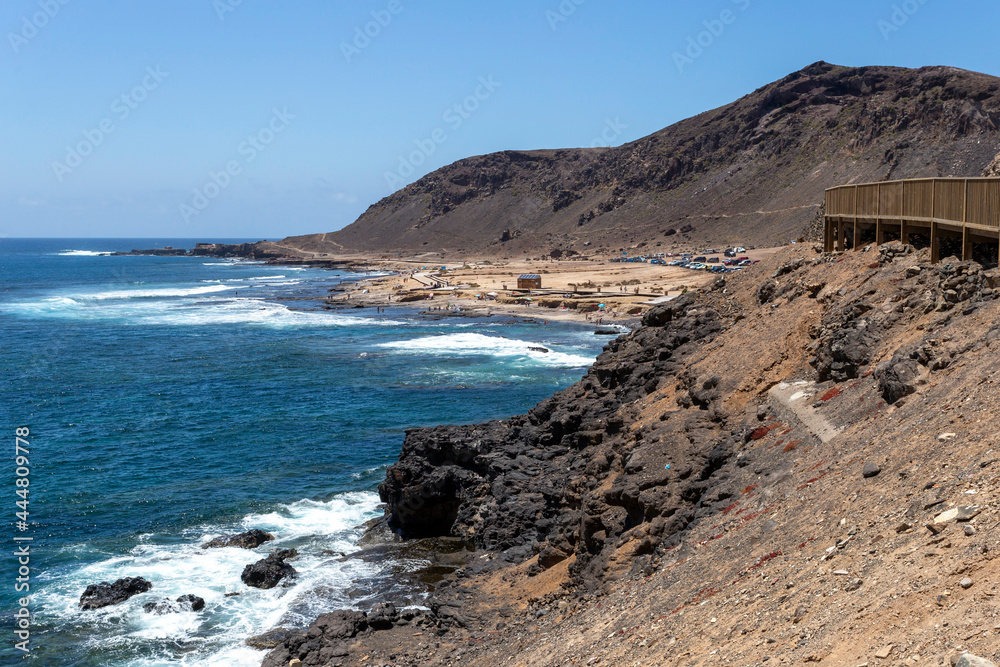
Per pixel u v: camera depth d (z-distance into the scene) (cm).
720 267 16600
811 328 2394
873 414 1730
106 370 8325
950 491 1145
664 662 1177
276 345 9950
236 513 3994
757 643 1059
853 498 1360
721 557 1512
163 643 2694
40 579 3216
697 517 1856
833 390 2000
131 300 16475
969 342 1653
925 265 2181
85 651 2656
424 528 3562
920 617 884
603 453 2708
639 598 1586
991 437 1230
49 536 3700
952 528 1037
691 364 2847
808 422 1916
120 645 2684
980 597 850
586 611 1794
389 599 2928
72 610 2942
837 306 2338
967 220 1983
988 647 761
